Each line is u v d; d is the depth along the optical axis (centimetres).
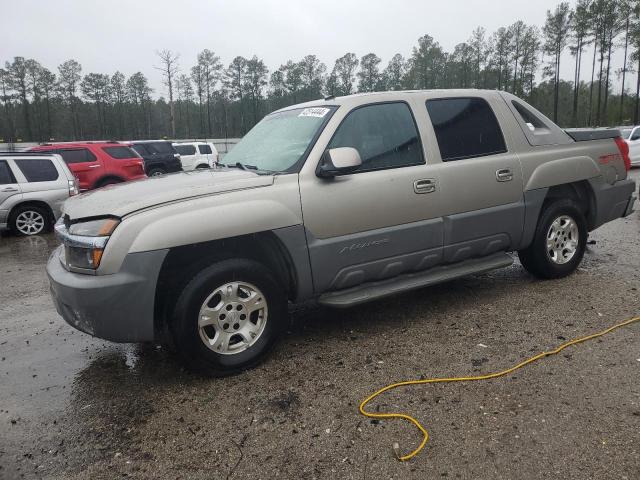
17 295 582
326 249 364
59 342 430
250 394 320
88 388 341
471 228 430
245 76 7988
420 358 356
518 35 7106
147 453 265
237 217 329
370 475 239
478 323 414
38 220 1035
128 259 306
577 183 517
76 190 1080
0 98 7906
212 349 335
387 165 393
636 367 327
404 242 396
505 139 459
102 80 8431
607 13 5888
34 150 1341
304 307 479
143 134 8688
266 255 370
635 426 265
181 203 323
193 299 322
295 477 241
